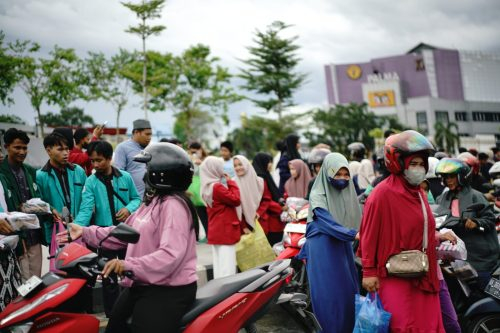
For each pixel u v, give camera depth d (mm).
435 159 7742
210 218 7430
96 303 6809
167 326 3549
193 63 38781
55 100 24031
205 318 3648
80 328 3463
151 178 3668
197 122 45250
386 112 179625
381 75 196000
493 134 176125
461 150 13047
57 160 6078
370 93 183125
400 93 182125
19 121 18062
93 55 28734
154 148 3717
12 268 4957
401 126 117188
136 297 3672
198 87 39875
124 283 3672
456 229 5270
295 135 10641
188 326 3629
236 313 3787
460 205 5383
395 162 4148
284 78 54344
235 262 7402
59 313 3416
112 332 3812
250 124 57094
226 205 7344
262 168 8406
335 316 5215
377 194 4258
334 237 5223
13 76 21406
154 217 3635
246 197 7609
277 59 54656
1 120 17016
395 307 4199
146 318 3549
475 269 5121
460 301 5203
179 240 3537
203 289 3908
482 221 5102
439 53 196250
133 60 32750
